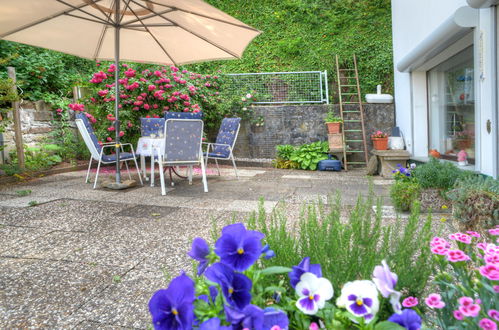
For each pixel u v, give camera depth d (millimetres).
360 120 8484
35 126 6691
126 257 2406
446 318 901
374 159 7156
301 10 10898
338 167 7746
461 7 4148
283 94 9070
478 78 4195
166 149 4609
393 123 8469
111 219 3336
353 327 815
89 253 2480
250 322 683
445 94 6035
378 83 9492
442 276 970
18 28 4609
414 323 712
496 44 3814
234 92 9000
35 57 7301
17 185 5082
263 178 6297
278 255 1103
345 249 1082
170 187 5125
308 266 863
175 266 2250
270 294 989
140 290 1938
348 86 9484
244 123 8656
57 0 4090
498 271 785
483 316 798
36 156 6391
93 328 1572
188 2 3795
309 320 836
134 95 7340
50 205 3834
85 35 5148
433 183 3777
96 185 5066
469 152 5133
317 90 9070
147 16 4785
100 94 7055
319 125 8539
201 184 5469
